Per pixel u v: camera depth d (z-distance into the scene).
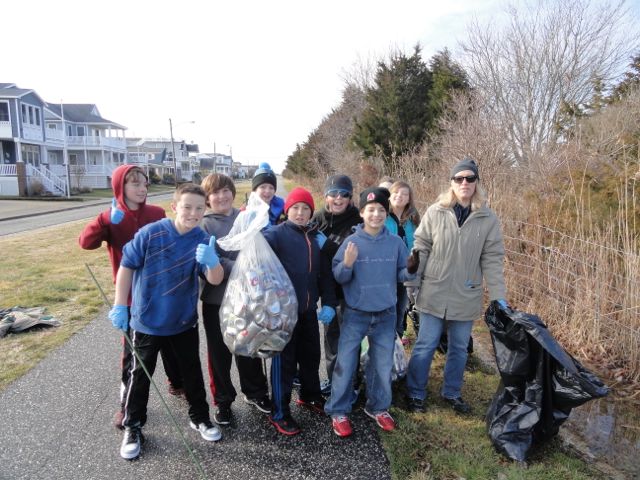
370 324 2.96
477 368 3.93
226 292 2.70
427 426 3.00
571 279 4.46
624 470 2.61
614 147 6.41
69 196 31.83
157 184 55.91
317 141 26.59
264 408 3.16
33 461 2.61
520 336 2.72
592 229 4.47
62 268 7.70
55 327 4.82
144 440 2.83
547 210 5.30
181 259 2.65
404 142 14.14
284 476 2.51
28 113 35.28
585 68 13.53
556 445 2.84
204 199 2.67
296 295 2.92
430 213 3.21
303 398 3.25
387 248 2.98
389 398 3.03
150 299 2.61
